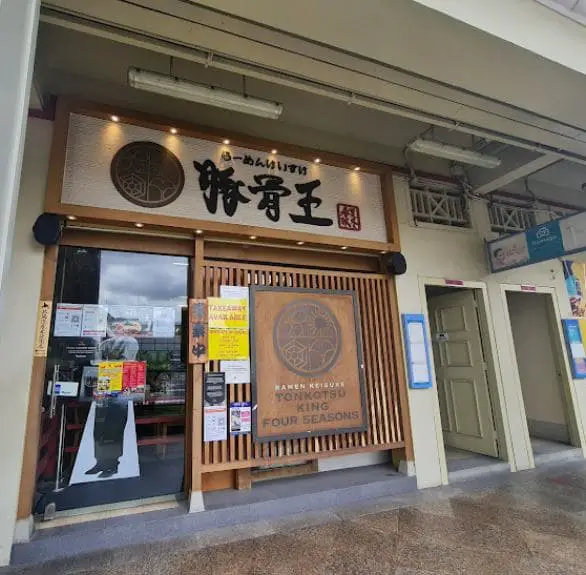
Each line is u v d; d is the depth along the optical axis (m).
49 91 3.12
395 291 4.03
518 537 2.62
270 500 3.03
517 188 5.26
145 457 3.05
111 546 2.57
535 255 4.11
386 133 4.27
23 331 2.66
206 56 2.69
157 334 3.24
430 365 3.98
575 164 5.10
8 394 2.56
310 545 2.57
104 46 3.04
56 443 2.83
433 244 4.37
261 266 3.50
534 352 5.29
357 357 3.65
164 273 3.35
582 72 2.70
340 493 3.27
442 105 3.15
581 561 2.32
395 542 2.59
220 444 3.10
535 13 2.56
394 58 2.58
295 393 3.34
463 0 2.31
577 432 4.70
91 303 3.07
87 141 3.02
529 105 3.10
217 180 3.39
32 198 2.84
